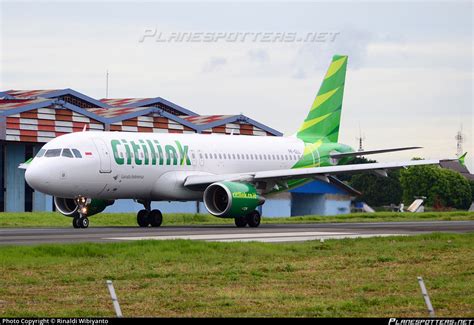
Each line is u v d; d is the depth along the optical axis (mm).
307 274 76438
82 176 129875
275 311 59781
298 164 167500
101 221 153500
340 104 178625
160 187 141000
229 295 65438
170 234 113812
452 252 93062
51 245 88062
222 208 139250
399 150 161000
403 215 187000
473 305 62000
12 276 72938
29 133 190250
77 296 64750
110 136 135750
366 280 73375
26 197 199000
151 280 72250
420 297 65312
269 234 116562
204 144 150500
